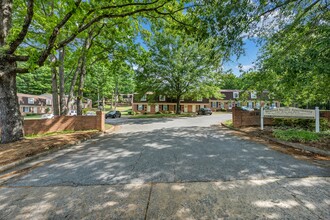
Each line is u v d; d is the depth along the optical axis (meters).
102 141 7.44
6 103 6.62
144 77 23.86
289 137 6.32
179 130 10.11
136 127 12.38
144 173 3.66
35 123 9.48
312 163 4.11
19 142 6.55
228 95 40.59
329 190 2.80
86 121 10.66
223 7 5.45
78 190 2.97
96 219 2.20
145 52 13.77
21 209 2.45
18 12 9.19
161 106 36.88
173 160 4.50
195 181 3.22
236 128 9.91
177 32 8.70
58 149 5.94
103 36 12.42
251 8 5.41
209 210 2.33
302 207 2.36
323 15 5.57
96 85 37.66
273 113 8.70
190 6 6.76
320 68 4.39
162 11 8.38
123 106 60.03
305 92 8.84
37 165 4.36
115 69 14.30
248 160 4.39
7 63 6.43
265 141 6.70
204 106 38.28
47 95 47.47
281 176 3.38
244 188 2.92
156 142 6.83
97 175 3.61
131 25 11.75
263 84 7.67
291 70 4.77
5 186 3.18
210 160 4.44
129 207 2.43
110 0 7.09
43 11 10.34
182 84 25.61
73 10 6.40
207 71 22.61
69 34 10.12
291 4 5.95
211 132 9.15
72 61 13.14
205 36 6.29
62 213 2.34
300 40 5.79
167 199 2.62
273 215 2.20
